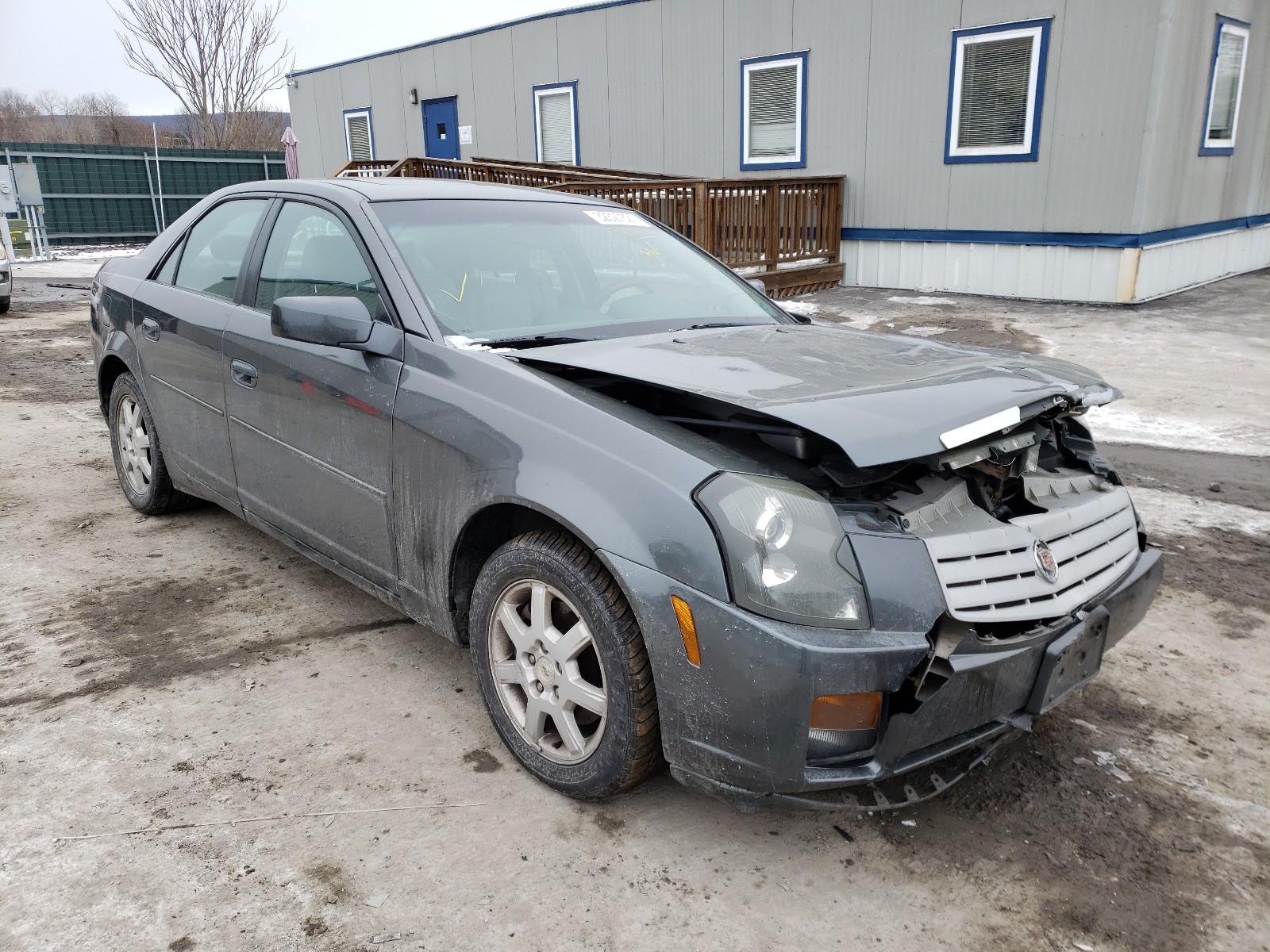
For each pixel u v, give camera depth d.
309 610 3.54
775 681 1.95
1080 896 2.17
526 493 2.31
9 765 2.54
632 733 2.21
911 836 2.37
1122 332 9.31
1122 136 10.23
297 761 2.60
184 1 32.16
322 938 1.98
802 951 1.98
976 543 2.16
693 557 2.03
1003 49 10.84
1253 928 2.07
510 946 1.97
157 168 22.94
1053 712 2.94
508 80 16.06
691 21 13.52
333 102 19.64
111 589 3.69
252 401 3.34
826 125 12.60
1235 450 5.82
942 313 10.50
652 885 2.17
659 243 3.77
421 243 3.06
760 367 2.51
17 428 6.12
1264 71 12.58
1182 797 2.53
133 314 4.11
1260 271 14.41
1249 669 3.22
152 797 2.42
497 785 2.52
